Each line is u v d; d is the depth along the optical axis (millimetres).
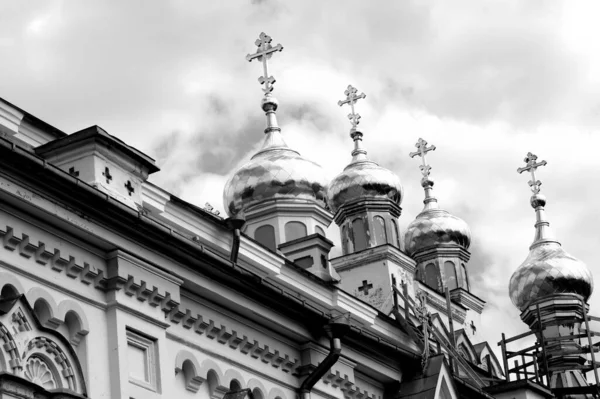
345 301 36875
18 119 28844
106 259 27266
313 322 32656
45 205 25797
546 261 61125
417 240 59500
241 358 31125
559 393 53156
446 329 50500
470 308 58094
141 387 27203
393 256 48969
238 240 32500
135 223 27328
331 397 33906
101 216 26766
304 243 40656
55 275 26281
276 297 31172
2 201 25266
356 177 51000
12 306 25031
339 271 49281
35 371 25516
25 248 25750
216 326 30281
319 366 32812
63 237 26453
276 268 34938
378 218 50812
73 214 26359
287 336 32531
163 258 28422
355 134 53188
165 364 28000
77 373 26094
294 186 50344
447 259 59312
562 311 60344
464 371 43812
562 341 58875
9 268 25422
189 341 29516
